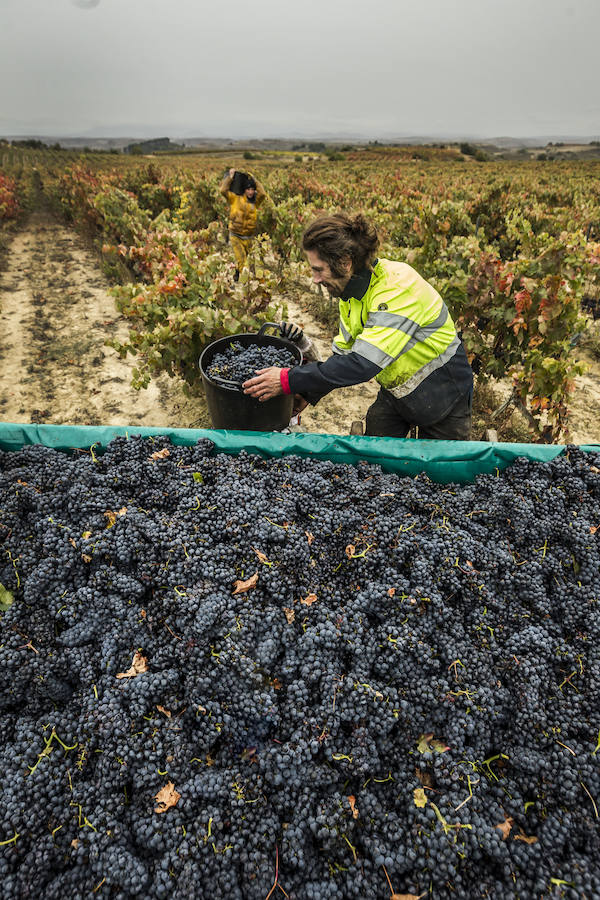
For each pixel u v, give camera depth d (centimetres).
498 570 235
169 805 169
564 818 168
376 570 231
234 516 242
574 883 153
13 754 180
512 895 152
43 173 3497
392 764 184
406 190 2069
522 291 529
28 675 196
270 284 596
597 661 203
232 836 162
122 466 277
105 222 1202
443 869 155
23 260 1170
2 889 153
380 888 157
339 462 308
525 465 288
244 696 187
